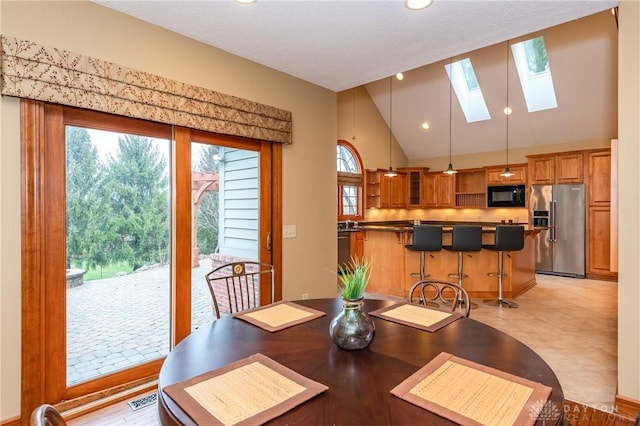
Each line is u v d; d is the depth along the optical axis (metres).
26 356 1.96
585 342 3.29
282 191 3.35
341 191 7.23
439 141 8.05
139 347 2.49
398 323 1.66
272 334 1.54
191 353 1.34
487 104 6.69
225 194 2.96
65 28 2.06
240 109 2.92
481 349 1.36
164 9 2.27
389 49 2.86
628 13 2.11
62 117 2.11
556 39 5.24
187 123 2.57
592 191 6.15
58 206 2.11
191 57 2.65
